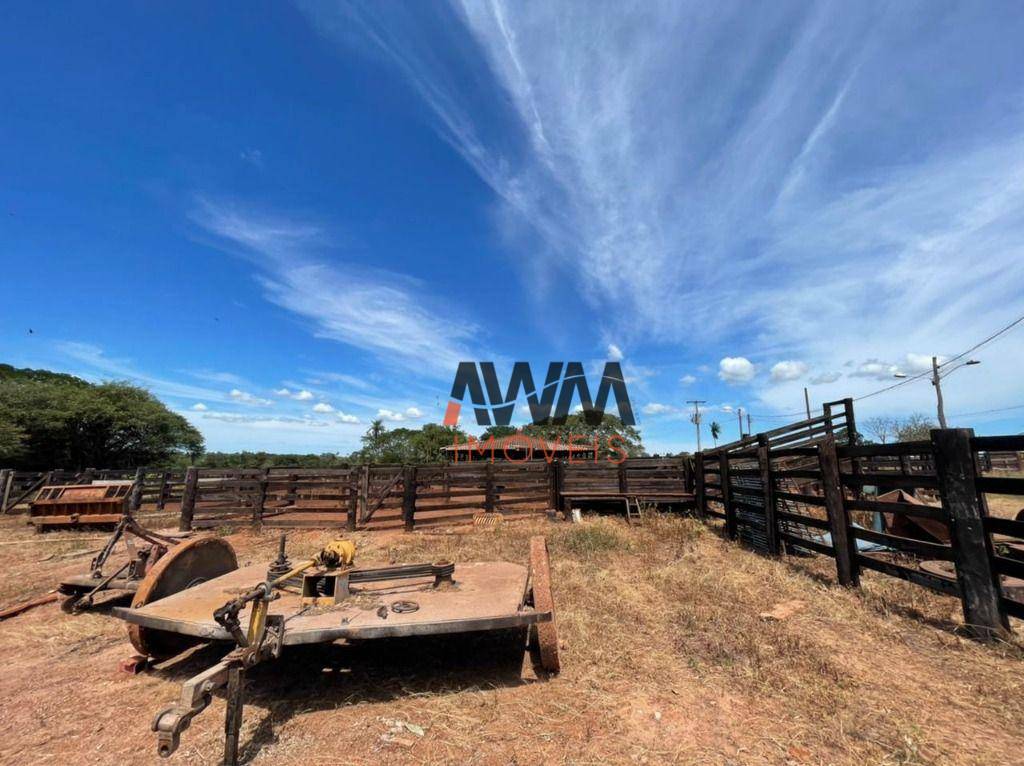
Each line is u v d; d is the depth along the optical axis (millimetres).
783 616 4488
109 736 2842
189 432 33312
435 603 3506
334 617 3234
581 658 3727
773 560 6816
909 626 4176
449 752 2578
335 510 10844
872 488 10828
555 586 5715
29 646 4332
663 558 7242
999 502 13852
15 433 23250
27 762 2609
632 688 3240
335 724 2883
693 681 3311
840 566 5559
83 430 27766
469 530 10492
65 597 5484
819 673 3355
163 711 2088
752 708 2938
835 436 10555
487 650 3961
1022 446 3684
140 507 13438
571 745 2615
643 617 4617
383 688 3338
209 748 2656
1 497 14898
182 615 3283
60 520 11172
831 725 2719
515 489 12008
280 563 3934
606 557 7406
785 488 10289
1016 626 4113
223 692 3348
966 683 3154
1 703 3268
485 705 3074
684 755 2494
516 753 2553
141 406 30219
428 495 11227
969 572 4047
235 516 10977
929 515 4430
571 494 11898
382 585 3977
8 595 6074
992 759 2385
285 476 11008
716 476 10664
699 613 4648
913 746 2500
